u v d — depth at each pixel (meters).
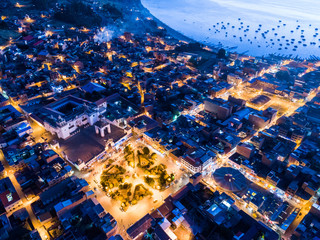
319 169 187.25
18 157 183.25
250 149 191.75
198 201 158.50
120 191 167.62
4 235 133.75
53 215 147.38
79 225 141.12
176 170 187.12
